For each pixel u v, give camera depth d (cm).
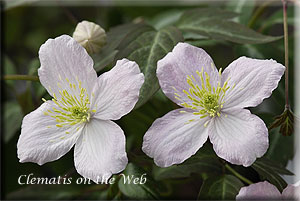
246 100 34
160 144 34
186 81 35
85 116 35
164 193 42
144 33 38
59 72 36
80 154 35
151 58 37
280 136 40
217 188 36
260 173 36
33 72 44
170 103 40
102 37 38
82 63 36
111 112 35
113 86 35
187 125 35
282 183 35
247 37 38
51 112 36
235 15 40
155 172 39
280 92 40
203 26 39
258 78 34
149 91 35
